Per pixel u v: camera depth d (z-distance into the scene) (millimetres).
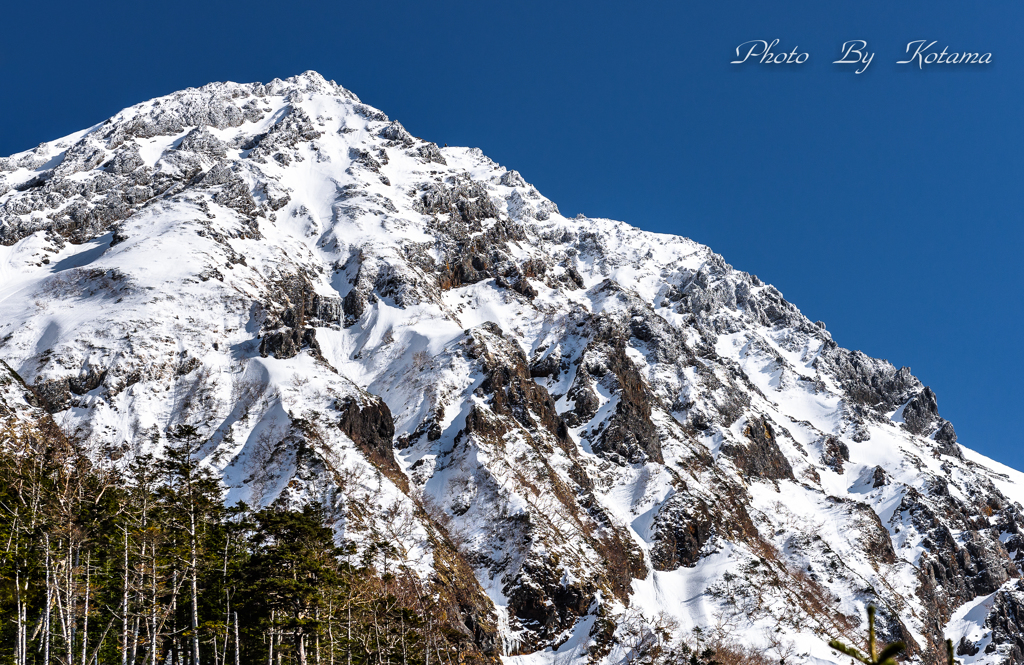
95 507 98062
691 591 190625
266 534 106750
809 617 186500
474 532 182000
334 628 104375
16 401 181250
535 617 166375
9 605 88000
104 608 94125
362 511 166250
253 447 184750
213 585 95688
